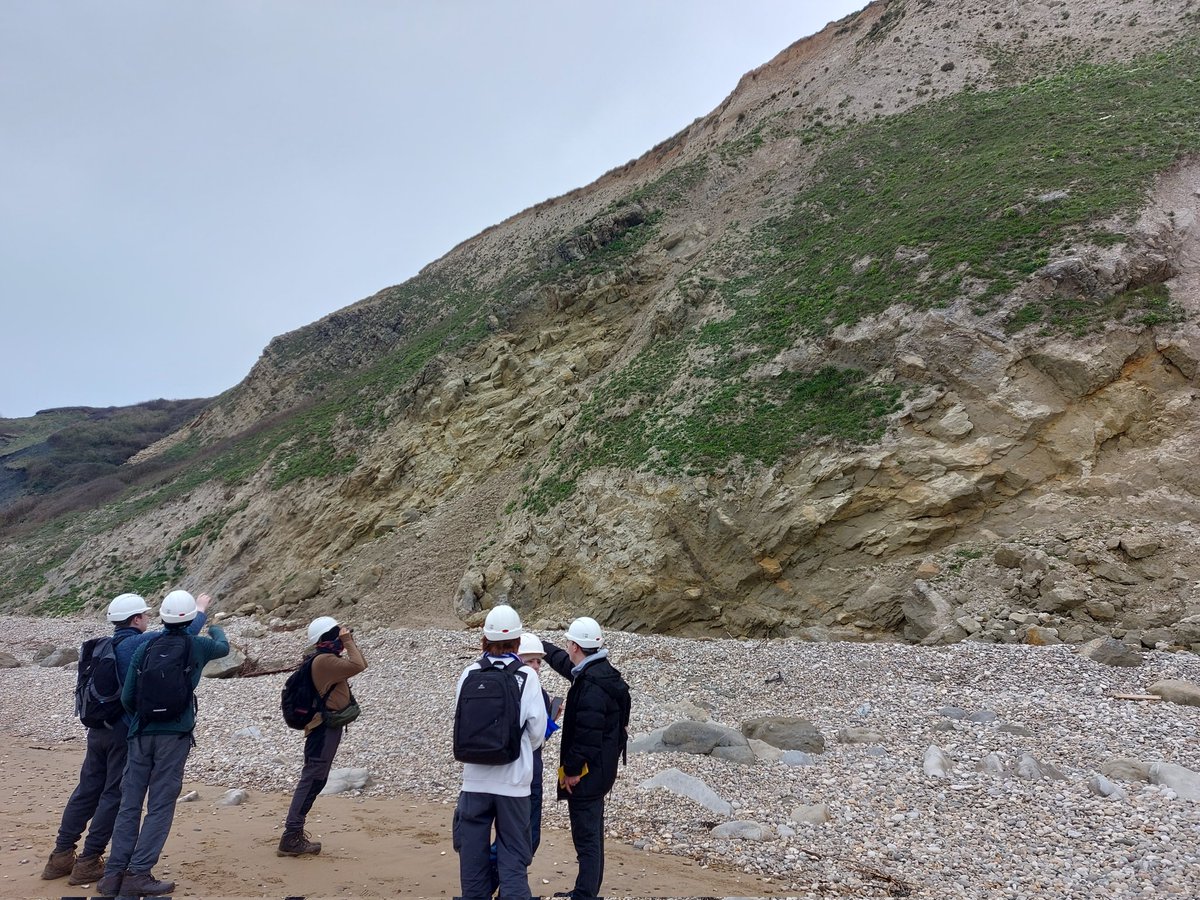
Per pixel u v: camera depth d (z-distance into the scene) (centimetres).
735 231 3312
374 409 3828
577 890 508
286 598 2922
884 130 3506
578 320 3431
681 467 2077
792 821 712
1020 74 3494
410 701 1309
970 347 1795
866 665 1250
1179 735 888
